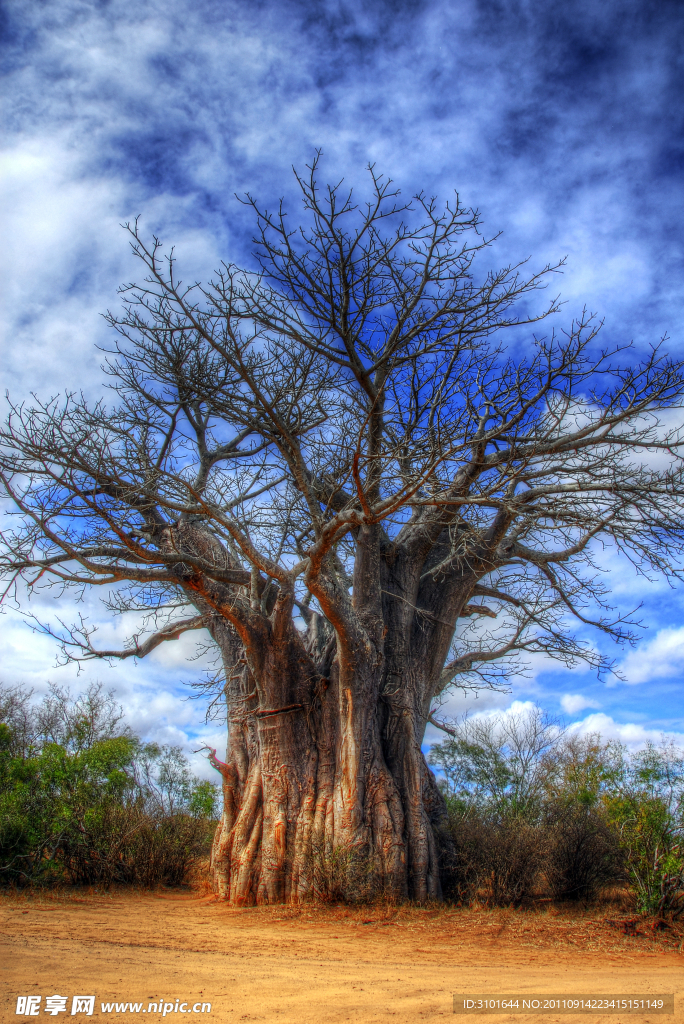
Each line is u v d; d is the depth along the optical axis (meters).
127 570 9.82
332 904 9.59
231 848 11.48
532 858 10.13
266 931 8.06
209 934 7.62
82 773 12.05
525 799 15.02
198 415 12.01
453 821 11.84
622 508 9.84
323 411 10.68
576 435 9.89
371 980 5.23
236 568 11.39
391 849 10.16
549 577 12.41
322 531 9.43
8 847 10.30
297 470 10.15
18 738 13.78
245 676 12.49
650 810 8.99
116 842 11.78
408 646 11.73
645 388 9.30
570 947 7.34
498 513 10.92
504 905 9.97
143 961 5.56
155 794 15.37
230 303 8.63
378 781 10.61
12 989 4.28
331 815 10.50
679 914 8.31
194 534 11.93
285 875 10.44
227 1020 3.88
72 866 11.36
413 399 9.71
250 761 12.12
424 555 12.08
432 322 9.80
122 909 9.53
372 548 11.59
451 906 10.05
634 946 7.37
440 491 9.80
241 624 10.94
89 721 14.86
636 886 8.91
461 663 14.06
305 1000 4.43
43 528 8.96
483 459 10.29
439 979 5.36
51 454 9.40
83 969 5.02
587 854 10.07
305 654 11.59
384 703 11.36
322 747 11.28
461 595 12.09
